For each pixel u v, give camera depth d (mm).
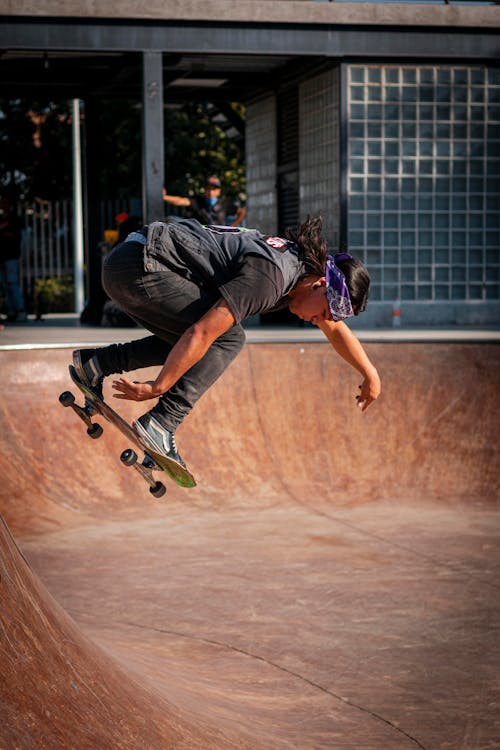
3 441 7352
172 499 7500
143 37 10672
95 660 2914
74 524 6988
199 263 3033
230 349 3117
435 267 12102
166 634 4758
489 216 12164
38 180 25812
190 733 2898
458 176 12023
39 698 2420
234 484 7668
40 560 6156
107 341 9352
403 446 8031
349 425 8125
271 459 7910
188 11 10625
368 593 5441
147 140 10844
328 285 3084
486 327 11672
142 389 2961
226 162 25766
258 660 4402
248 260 2975
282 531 6844
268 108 14289
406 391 8250
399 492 7695
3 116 25672
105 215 17922
